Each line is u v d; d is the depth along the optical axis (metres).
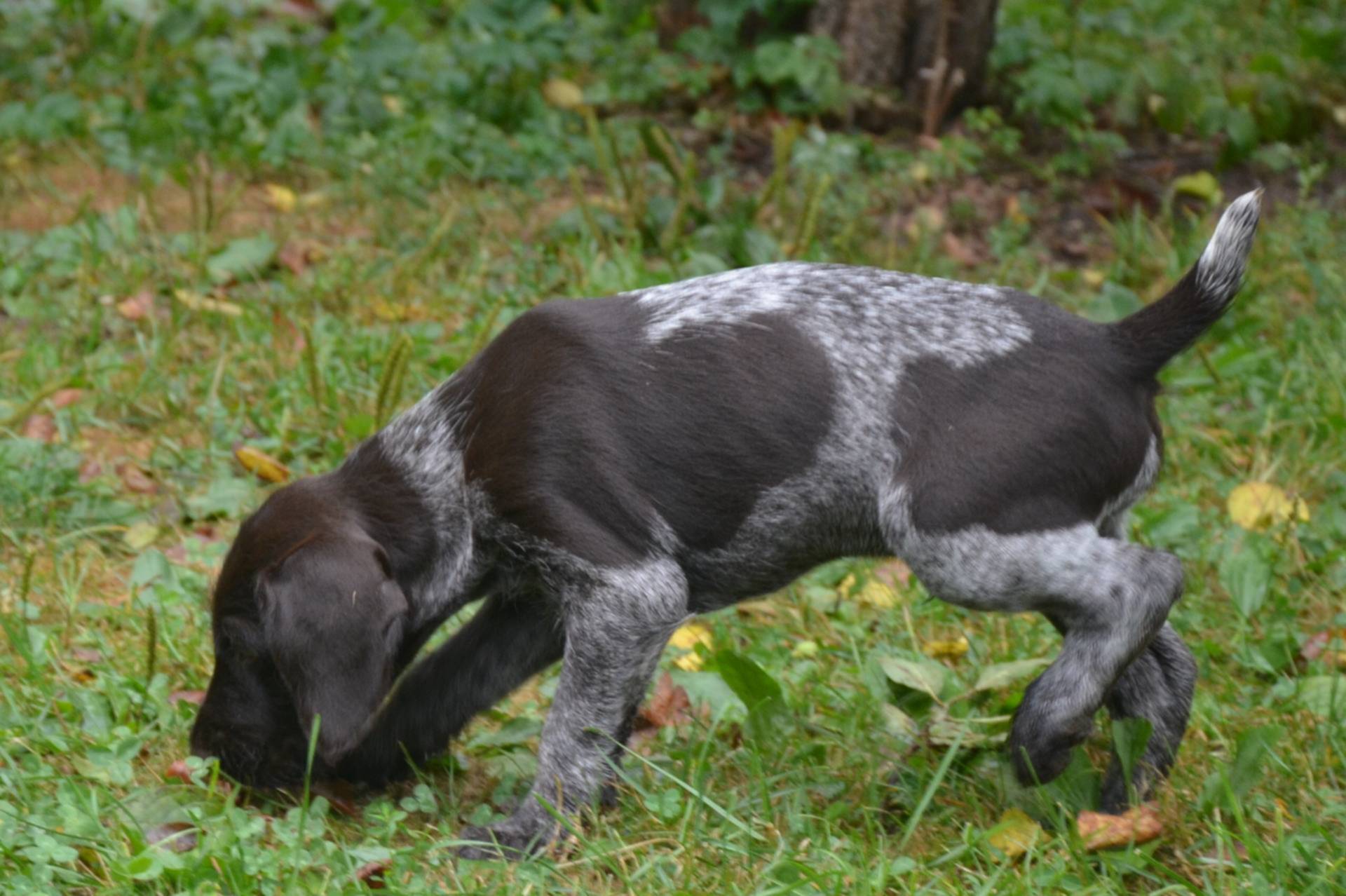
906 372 6.13
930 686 7.18
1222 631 8.02
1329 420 9.60
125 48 14.80
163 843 5.83
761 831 6.15
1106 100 14.55
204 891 5.49
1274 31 15.73
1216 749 7.00
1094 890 5.79
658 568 6.07
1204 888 5.98
